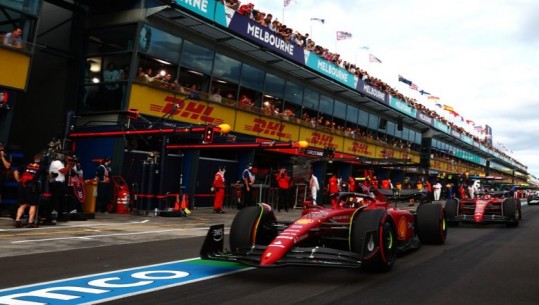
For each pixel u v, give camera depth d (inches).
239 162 745.6
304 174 796.6
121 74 573.0
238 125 725.3
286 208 696.4
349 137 1046.4
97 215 491.5
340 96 1021.8
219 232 217.2
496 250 309.9
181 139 630.5
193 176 636.7
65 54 602.9
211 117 673.6
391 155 1266.0
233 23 641.6
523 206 1139.9
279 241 199.8
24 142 616.4
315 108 933.2
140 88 573.6
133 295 173.9
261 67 780.6
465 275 220.7
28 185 361.7
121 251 275.3
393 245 231.3
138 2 571.8
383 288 191.3
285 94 843.4
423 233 331.6
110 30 597.3
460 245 336.5
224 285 193.8
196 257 260.7
